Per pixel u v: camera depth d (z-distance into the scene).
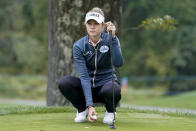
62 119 12.34
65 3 17.02
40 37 70.69
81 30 16.92
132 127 10.85
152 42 63.28
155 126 11.19
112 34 10.98
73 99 11.41
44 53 69.88
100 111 14.16
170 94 69.06
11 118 12.60
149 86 72.25
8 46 68.62
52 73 17.52
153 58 68.62
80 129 10.34
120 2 17.36
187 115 14.62
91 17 10.76
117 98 11.06
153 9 43.09
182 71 70.56
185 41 61.97
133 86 72.44
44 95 64.00
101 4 16.88
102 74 11.35
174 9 40.22
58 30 17.22
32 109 14.53
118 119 12.44
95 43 11.11
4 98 60.88
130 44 63.12
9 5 68.88
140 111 14.80
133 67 68.38
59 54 17.22
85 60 11.27
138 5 49.22
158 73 70.38
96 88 11.41
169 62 68.12
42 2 64.75
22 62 69.31
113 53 11.08
